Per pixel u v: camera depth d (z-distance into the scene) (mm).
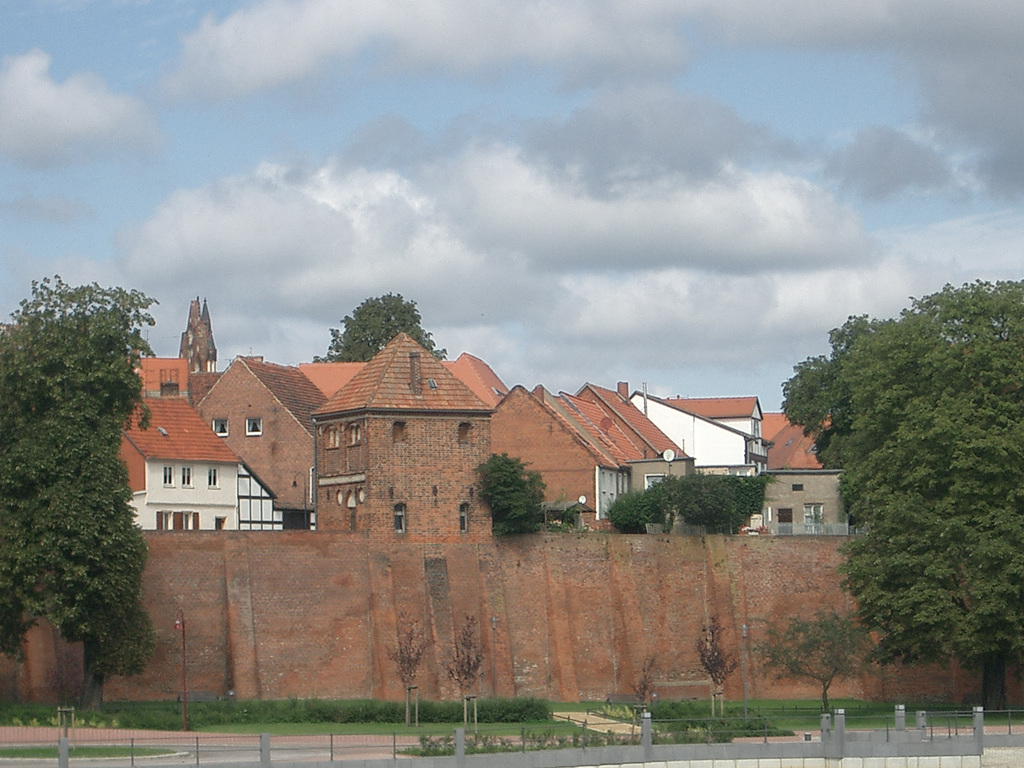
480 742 64062
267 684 84625
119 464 76312
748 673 93312
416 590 88062
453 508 89938
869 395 88875
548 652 90812
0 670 79250
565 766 61469
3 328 77750
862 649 88188
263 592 85625
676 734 66688
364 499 88875
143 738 66250
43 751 59625
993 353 83188
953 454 81562
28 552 73125
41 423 75562
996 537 79625
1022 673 84312
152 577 83750
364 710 78375
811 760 64875
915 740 66438
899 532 82188
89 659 77125
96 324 77000
